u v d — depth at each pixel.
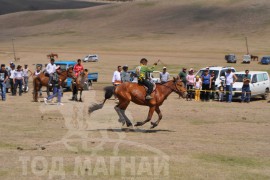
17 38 187.12
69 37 182.75
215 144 16.05
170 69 72.00
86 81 33.16
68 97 32.78
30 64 86.19
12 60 96.94
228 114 24.86
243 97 32.25
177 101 32.09
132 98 18.17
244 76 34.41
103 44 155.00
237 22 184.25
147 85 18.19
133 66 80.69
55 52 122.50
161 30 186.75
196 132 18.67
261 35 160.62
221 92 32.62
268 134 18.42
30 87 43.81
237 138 17.39
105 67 79.38
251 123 21.62
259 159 13.87
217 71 35.12
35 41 173.12
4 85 30.41
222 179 11.69
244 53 120.81
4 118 21.91
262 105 30.31
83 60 93.56
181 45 144.50
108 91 18.30
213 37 164.25
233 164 13.21
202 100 33.06
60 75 27.91
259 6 198.88
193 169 12.54
